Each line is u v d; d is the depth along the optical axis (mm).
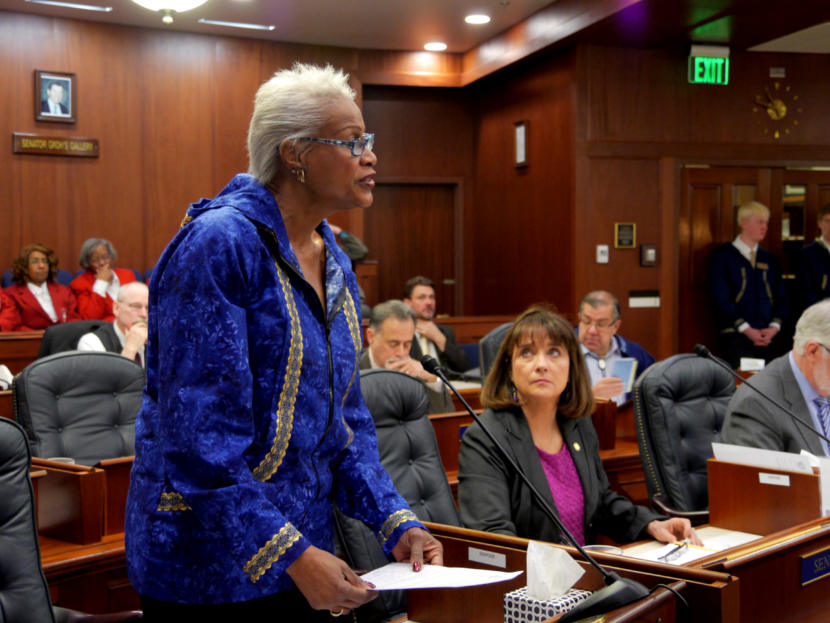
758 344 7047
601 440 3662
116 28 7672
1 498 1738
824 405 2803
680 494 3061
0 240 7367
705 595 1354
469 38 8164
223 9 7223
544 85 7789
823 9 6273
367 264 7562
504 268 8680
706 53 7215
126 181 7770
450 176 9227
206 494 1134
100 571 2270
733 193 7605
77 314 6453
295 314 1268
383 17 7441
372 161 1331
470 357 6234
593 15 6566
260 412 1238
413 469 2654
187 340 1169
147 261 7867
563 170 7523
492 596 1596
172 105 7891
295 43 8258
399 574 1312
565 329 2387
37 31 7410
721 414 3262
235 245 1205
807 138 7699
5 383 4016
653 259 7453
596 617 1251
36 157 7469
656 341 7488
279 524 1166
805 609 1762
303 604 1318
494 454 2336
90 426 2947
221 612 1220
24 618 1699
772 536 1778
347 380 1362
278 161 1311
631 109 7344
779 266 7211
